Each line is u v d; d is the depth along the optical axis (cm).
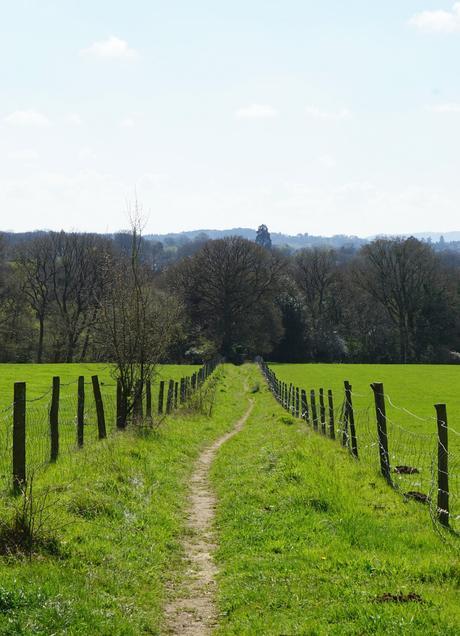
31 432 2256
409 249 10394
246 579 987
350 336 11944
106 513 1230
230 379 6969
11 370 5988
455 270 10906
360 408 3984
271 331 10575
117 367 2342
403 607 800
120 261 2464
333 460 1712
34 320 8856
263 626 805
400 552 1054
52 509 1145
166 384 5028
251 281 10275
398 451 2180
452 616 771
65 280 8606
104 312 2366
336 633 758
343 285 11812
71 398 3500
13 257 8569
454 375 7275
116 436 2027
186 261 10406
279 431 2622
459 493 1509
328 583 926
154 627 830
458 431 2906
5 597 766
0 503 1136
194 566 1096
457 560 981
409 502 1363
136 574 991
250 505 1405
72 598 811
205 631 842
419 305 10406
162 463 1845
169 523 1294
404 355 10625
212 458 2211
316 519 1245
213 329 10162
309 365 9712
